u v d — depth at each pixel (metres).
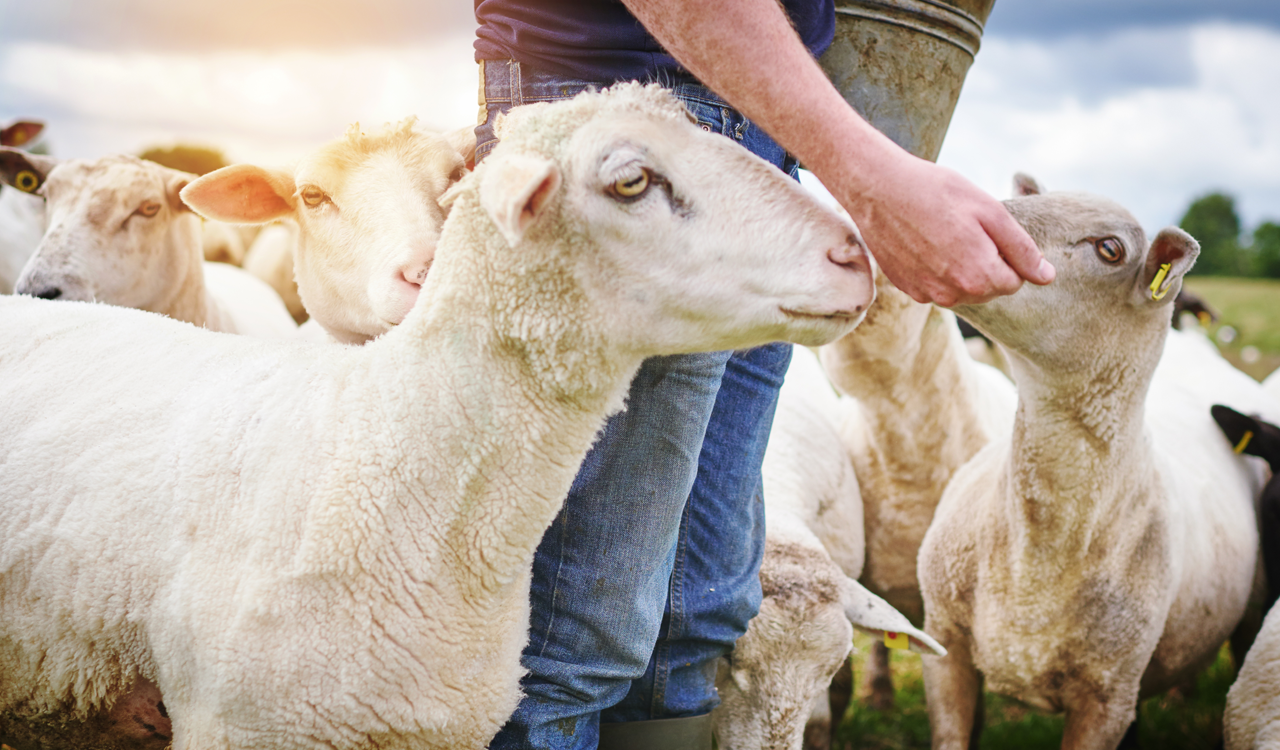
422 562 1.68
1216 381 4.55
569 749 2.01
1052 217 2.58
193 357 2.01
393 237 2.48
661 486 1.95
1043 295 2.54
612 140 1.52
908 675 4.40
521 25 1.92
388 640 1.67
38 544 1.84
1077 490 2.74
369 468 1.68
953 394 3.49
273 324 4.59
